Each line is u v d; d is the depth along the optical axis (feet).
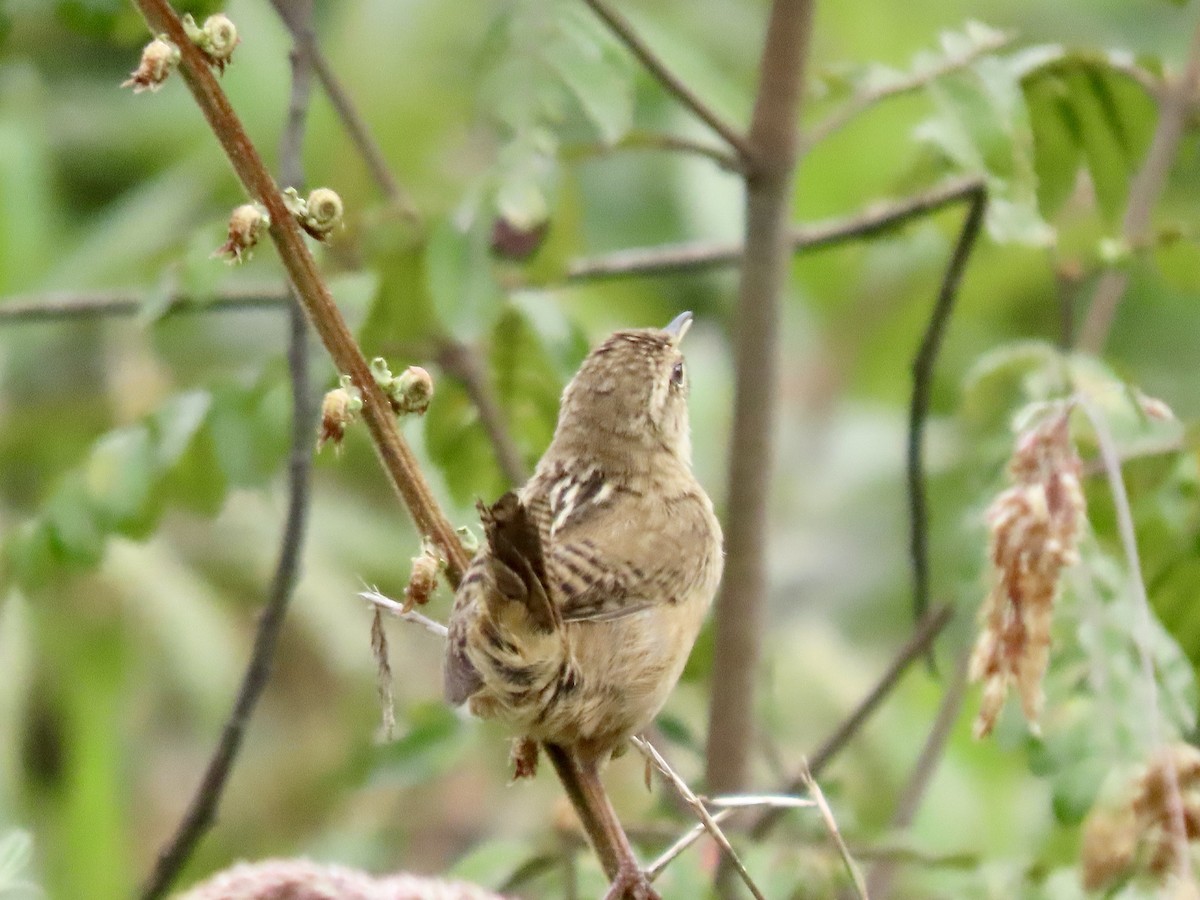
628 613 25.94
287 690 43.34
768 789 35.55
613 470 29.12
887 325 44.80
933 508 43.39
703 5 47.14
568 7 29.43
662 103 45.09
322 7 41.68
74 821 38.52
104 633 40.73
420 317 32.48
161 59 18.65
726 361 45.16
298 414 27.81
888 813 38.27
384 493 45.03
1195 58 34.71
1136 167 34.27
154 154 45.06
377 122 39.91
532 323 30.94
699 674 35.17
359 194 39.68
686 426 30.91
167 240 42.16
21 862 19.34
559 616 22.21
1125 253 31.94
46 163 43.09
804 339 45.80
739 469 30.55
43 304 32.73
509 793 42.34
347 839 41.45
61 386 43.14
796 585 44.34
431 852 41.75
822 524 45.06
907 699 41.16
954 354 45.01
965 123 29.63
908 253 44.34
